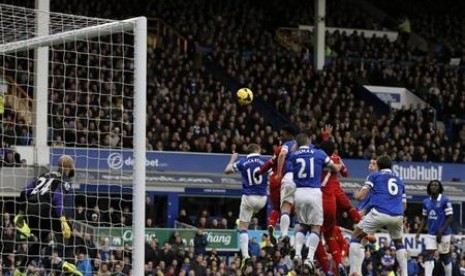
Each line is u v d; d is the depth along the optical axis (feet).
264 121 140.36
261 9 176.76
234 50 163.22
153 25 158.71
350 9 190.39
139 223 53.72
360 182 135.74
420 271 109.50
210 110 137.49
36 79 94.07
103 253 72.79
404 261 67.41
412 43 190.90
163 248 103.55
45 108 91.45
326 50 173.68
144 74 54.85
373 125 147.84
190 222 120.67
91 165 110.83
